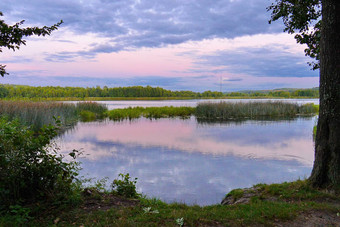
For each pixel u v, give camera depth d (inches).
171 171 326.6
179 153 425.7
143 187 269.1
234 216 151.4
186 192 255.4
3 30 165.8
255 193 217.6
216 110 1075.9
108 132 661.3
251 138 569.0
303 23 285.3
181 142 522.3
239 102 1193.4
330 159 197.8
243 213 156.2
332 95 196.7
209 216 151.9
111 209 159.3
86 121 942.4
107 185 262.8
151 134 629.0
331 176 196.2
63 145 488.7
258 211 159.0
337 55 194.5
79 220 142.9
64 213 149.5
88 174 292.5
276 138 566.6
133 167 342.6
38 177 164.1
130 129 718.5
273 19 293.9
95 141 533.3
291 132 652.7
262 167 345.7
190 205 200.4
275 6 291.6
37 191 165.6
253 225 141.4
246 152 432.8
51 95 2331.4
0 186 151.4
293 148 464.8
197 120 971.9
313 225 143.3
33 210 148.5
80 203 167.3
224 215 153.0
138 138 570.3
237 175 311.1
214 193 253.0
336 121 195.3
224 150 450.0
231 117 1061.8
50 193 164.9
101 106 1251.2
